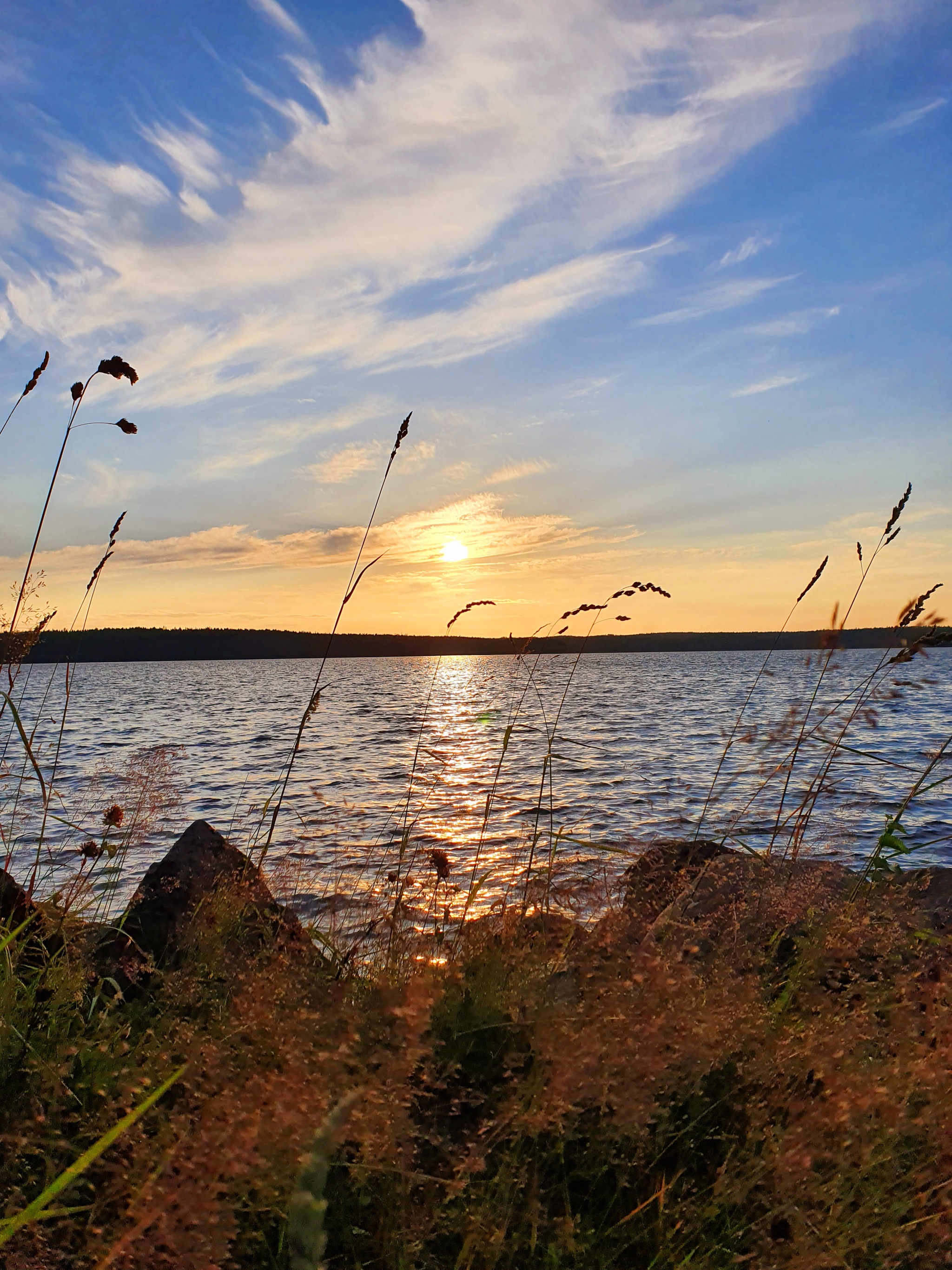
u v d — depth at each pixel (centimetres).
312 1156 132
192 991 267
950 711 3322
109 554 371
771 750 422
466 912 356
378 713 4212
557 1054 202
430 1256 186
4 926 308
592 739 2462
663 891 358
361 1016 221
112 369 340
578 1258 189
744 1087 231
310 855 515
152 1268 148
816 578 417
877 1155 203
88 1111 212
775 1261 184
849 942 282
